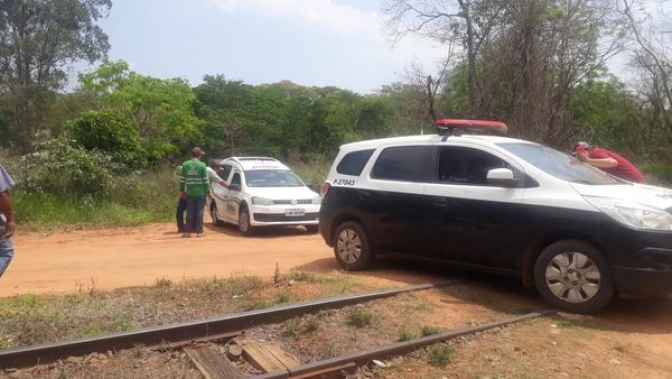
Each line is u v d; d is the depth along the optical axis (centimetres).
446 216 716
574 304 621
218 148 4762
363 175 817
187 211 1295
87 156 1596
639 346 544
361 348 522
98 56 4997
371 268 829
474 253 697
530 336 558
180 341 536
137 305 639
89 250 1096
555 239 651
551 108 1538
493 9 1791
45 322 557
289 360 498
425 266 841
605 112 3080
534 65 1553
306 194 1359
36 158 1548
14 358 472
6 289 766
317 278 747
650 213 591
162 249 1105
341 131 4747
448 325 585
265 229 1434
